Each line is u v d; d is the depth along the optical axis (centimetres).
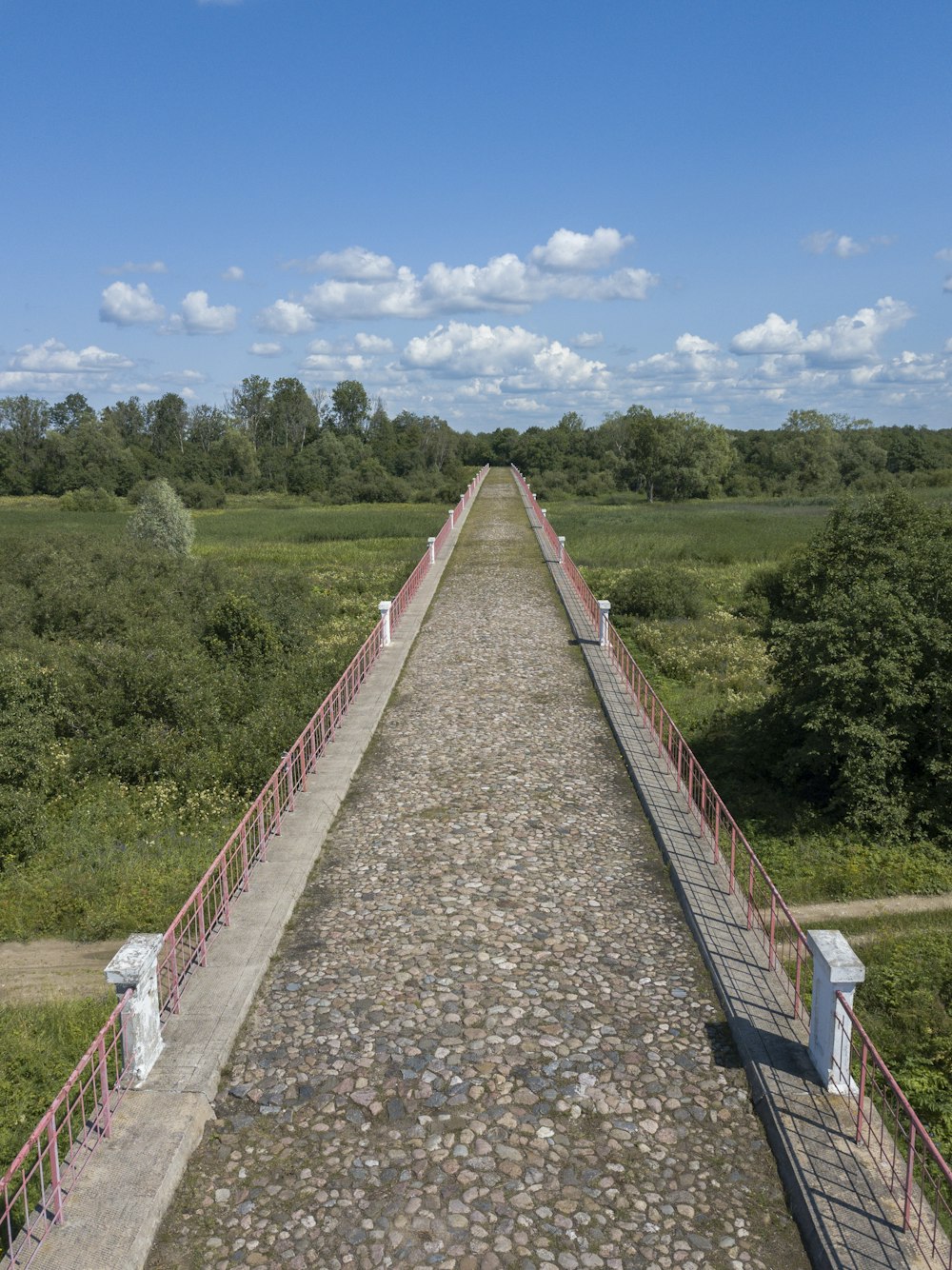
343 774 1380
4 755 1439
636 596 2950
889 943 1031
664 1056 752
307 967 888
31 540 3434
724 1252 571
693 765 1312
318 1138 662
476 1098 699
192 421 14350
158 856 1288
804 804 1416
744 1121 685
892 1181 611
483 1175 627
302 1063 743
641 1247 572
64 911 1140
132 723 1756
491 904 1006
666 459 9650
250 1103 699
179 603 2675
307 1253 568
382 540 5116
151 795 1517
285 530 5681
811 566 1786
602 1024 792
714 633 2628
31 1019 904
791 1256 571
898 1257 553
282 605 2622
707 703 1969
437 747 1526
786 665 1531
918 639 1365
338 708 1642
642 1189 618
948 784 1312
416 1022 795
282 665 2195
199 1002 807
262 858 1107
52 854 1305
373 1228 585
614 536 4847
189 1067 718
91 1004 924
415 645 2259
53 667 1944
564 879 1070
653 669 2261
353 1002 825
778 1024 779
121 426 14800
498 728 1617
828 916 1121
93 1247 559
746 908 980
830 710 1368
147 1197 594
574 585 3009
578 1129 669
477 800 1305
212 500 9125
